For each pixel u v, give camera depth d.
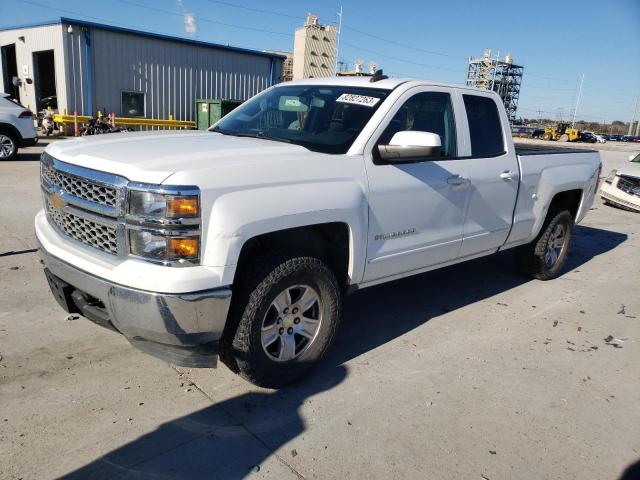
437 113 4.31
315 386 3.50
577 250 7.93
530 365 4.02
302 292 3.38
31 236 6.23
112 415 3.01
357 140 3.64
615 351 4.38
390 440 2.97
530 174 5.21
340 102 4.05
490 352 4.20
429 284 5.80
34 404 3.05
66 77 18.66
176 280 2.69
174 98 21.64
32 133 13.02
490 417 3.27
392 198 3.76
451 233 4.39
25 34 20.27
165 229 2.70
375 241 3.72
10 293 4.57
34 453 2.66
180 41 21.17
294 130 4.00
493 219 4.85
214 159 3.00
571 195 6.16
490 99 4.85
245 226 2.88
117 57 19.70
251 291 3.06
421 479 2.68
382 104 3.86
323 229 3.54
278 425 3.04
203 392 3.33
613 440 3.13
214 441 2.86
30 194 8.56
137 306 2.73
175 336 2.79
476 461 2.85
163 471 2.61
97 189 2.93
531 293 5.71
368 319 4.71
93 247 3.04
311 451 2.84
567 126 79.56
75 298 3.12
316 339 3.51
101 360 3.61
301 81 4.74
